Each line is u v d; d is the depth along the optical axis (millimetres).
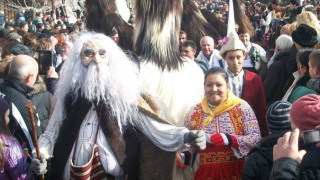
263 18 16188
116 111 3174
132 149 3242
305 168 2340
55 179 3273
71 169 3137
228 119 3506
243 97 4375
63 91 3258
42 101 4340
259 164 2689
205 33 6910
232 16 6891
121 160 3176
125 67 3236
